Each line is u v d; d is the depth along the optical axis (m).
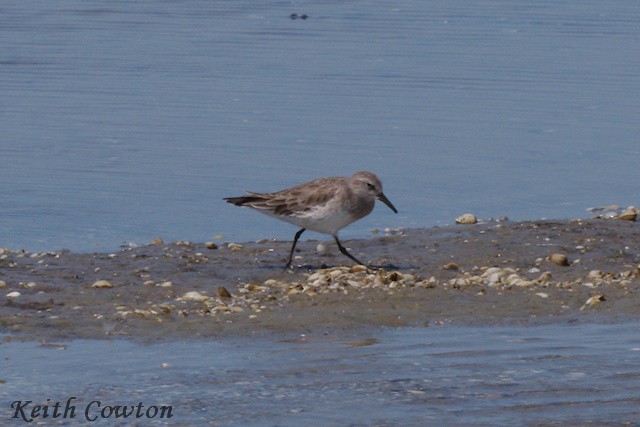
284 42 35.59
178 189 20.59
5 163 22.33
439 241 16.45
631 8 40.94
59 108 27.25
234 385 9.95
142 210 19.31
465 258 15.50
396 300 12.98
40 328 11.84
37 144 23.88
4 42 35.62
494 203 19.73
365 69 31.50
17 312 12.55
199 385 9.95
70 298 13.18
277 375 10.22
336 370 10.37
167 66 32.16
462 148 23.61
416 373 10.25
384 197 15.02
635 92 28.38
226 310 12.58
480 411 9.23
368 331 11.76
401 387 9.86
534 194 20.33
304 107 27.27
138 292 13.54
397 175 21.58
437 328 11.89
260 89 29.19
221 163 22.39
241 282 14.27
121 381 10.07
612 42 34.94
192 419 9.12
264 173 21.67
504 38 35.81
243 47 34.88
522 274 14.55
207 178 21.33
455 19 39.38
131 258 15.52
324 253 16.02
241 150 23.42
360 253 15.94
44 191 20.34
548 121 25.81
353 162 22.52
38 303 12.91
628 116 26.08
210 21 39.31
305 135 24.66
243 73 31.12
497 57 32.91
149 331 11.73
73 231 17.97
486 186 20.81
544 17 39.53
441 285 13.73
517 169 21.97
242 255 15.91
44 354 10.91
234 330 11.76
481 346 11.13
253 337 11.52
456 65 31.89
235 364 10.56
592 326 11.86
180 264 15.18
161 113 26.70
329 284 13.84
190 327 11.88
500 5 42.06
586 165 22.25
